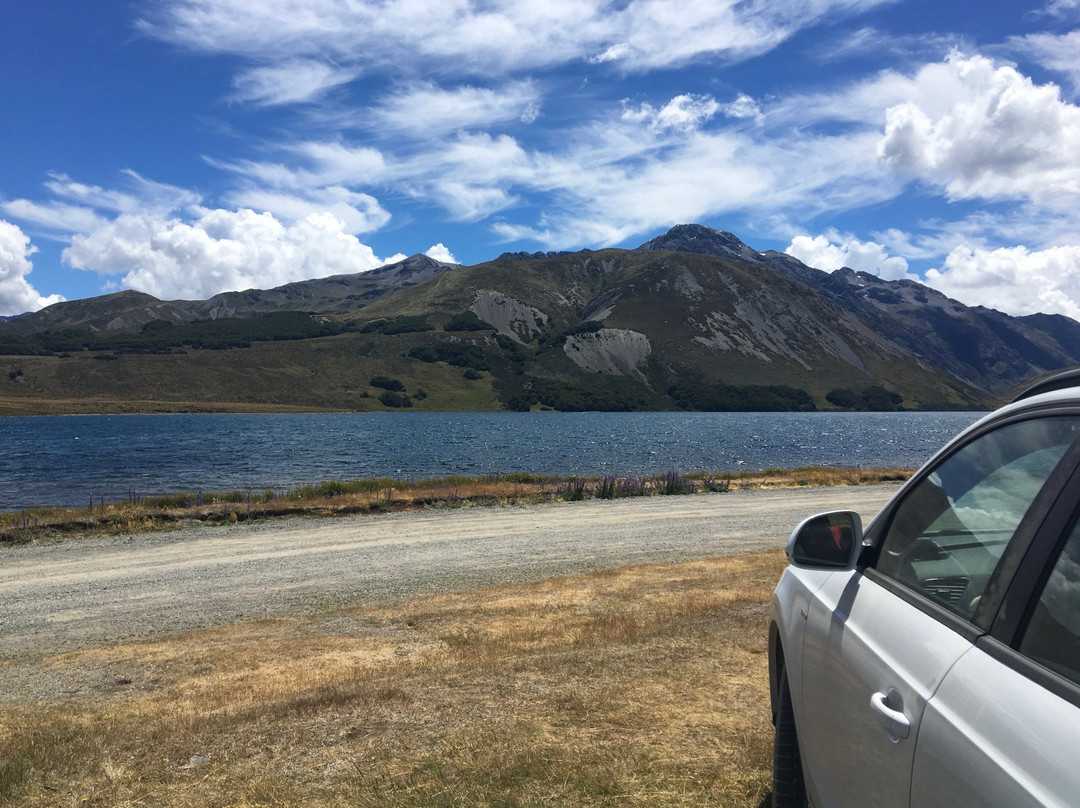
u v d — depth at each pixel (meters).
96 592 12.39
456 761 4.47
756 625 7.96
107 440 85.75
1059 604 1.53
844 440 88.31
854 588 2.62
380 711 5.47
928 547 2.26
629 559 14.41
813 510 21.39
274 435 96.62
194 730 5.27
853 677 2.29
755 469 45.41
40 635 9.93
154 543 17.20
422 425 133.38
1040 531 1.67
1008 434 2.08
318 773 4.39
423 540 17.06
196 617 10.75
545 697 5.69
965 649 1.76
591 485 28.03
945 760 1.61
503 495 25.30
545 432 107.19
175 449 68.31
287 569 14.02
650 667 6.45
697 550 15.25
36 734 5.48
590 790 4.06
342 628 9.60
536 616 9.55
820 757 2.59
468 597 11.16
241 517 20.83
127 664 8.22
